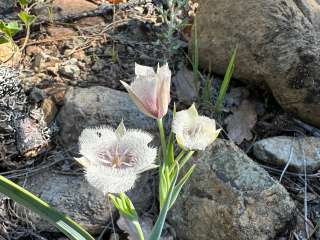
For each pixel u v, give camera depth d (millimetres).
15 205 211
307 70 233
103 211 208
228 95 255
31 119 230
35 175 220
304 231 209
